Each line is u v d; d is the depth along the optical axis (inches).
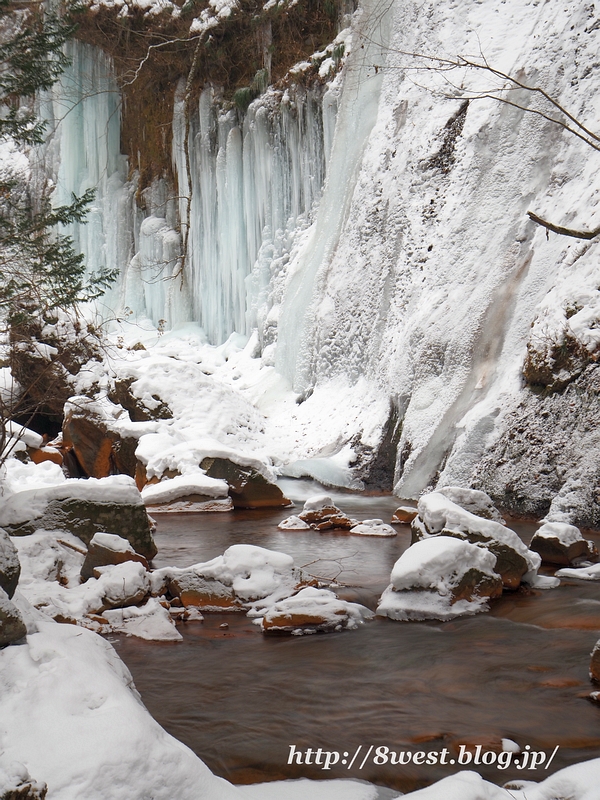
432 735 180.7
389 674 222.8
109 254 1155.9
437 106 775.7
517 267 631.2
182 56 1060.5
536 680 217.5
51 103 1132.5
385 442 680.4
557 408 524.4
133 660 235.9
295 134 947.3
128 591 281.4
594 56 657.0
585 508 477.4
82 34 1061.1
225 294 1024.9
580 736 179.9
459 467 564.7
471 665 230.5
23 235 450.9
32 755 124.9
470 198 704.4
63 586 298.0
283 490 653.3
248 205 990.4
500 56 743.1
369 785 157.0
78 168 1155.9
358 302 798.5
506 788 152.3
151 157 1147.3
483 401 587.5
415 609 283.7
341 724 187.2
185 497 569.9
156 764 127.6
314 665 231.1
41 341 741.9
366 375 761.0
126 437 658.8
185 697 204.7
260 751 172.6
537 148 665.6
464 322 637.9
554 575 354.3
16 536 327.9
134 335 1054.4
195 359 983.6
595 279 540.1
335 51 923.4
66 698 136.9
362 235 821.2
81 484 356.5
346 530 483.2
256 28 1000.2
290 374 868.6
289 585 305.7
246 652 244.4
